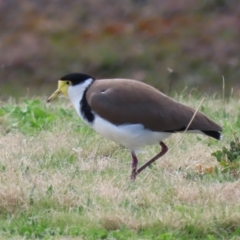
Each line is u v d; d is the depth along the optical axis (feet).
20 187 37.29
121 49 97.86
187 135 47.32
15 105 55.42
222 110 53.42
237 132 48.19
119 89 40.73
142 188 38.50
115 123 40.50
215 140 46.60
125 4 108.27
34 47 99.40
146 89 41.01
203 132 40.91
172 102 40.93
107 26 103.65
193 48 96.32
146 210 35.96
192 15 104.42
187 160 43.09
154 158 41.63
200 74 91.04
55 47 99.40
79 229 34.63
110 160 43.45
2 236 34.09
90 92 41.22
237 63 92.17
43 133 48.19
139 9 106.93
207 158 43.42
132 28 102.73
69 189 38.24
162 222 34.73
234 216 34.71
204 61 93.45
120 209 35.76
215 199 36.65
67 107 55.98
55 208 36.88
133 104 40.34
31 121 50.47
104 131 41.06
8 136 47.21
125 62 95.45
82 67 95.45
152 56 95.55
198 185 38.42
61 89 42.27
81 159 43.65
